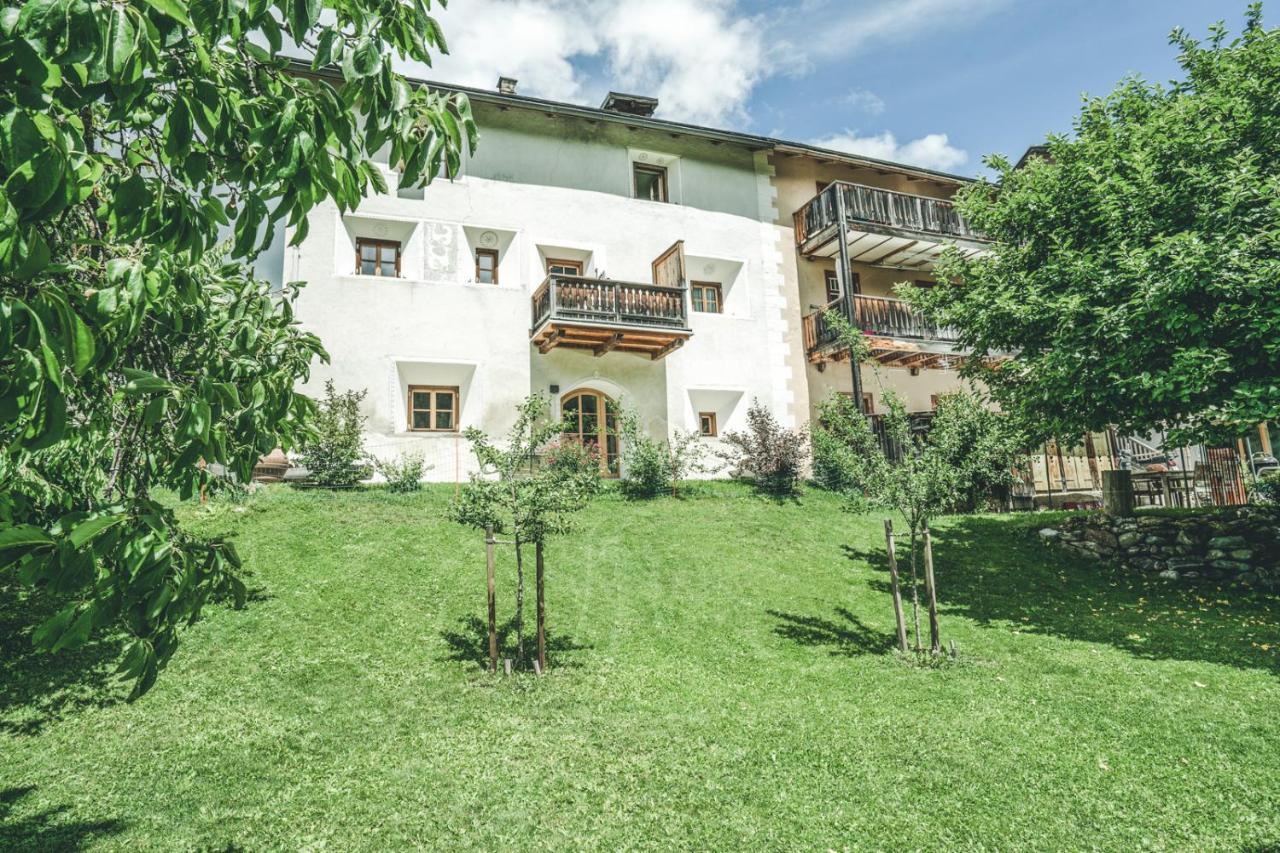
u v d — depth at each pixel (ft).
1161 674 23.48
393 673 22.35
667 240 57.31
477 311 49.16
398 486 41.70
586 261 54.90
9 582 25.99
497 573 31.65
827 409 28.48
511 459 24.08
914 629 28.99
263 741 17.79
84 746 17.24
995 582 35.01
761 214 61.67
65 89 5.98
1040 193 36.14
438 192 49.96
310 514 35.58
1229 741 18.26
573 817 14.74
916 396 67.77
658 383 54.80
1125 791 15.88
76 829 13.89
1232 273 26.32
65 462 12.98
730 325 57.98
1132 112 36.60
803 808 15.17
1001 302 34.19
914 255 65.05
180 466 6.67
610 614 28.81
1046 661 25.11
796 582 33.71
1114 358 29.12
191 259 7.43
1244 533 34.81
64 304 5.44
